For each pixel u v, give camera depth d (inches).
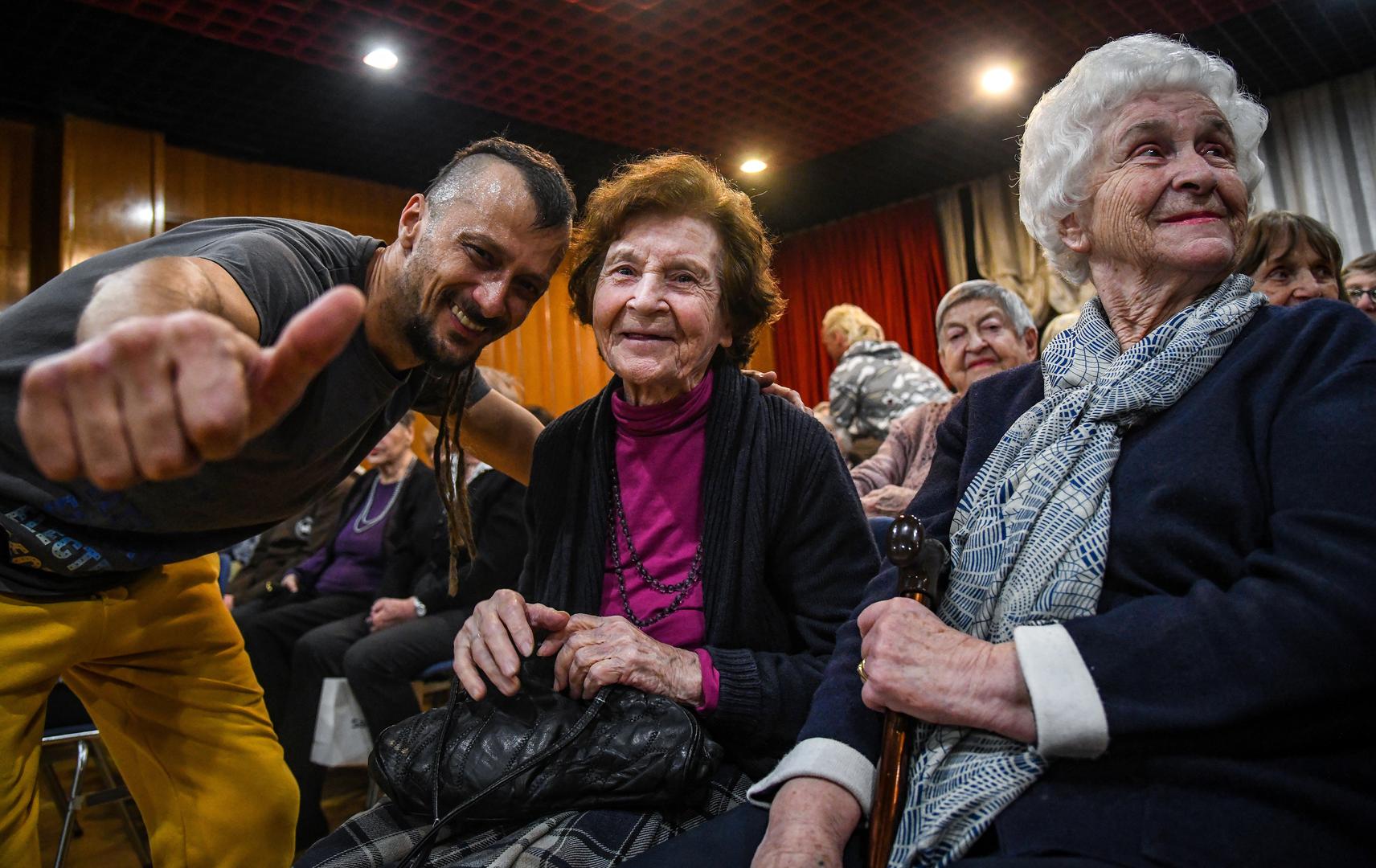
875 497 81.0
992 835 30.2
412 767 38.8
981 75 171.2
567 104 170.2
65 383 18.0
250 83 155.7
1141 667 27.3
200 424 18.1
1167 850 25.9
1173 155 35.5
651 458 46.5
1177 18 155.3
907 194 233.9
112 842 96.6
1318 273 66.8
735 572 43.5
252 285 36.8
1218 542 30.2
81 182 153.9
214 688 52.5
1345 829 25.5
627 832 36.7
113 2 128.9
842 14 148.7
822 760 33.6
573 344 216.2
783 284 254.1
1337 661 25.3
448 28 141.8
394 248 43.3
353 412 43.8
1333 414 28.8
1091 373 35.5
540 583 48.2
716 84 169.0
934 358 229.1
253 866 52.4
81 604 44.2
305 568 121.2
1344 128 179.6
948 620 34.9
